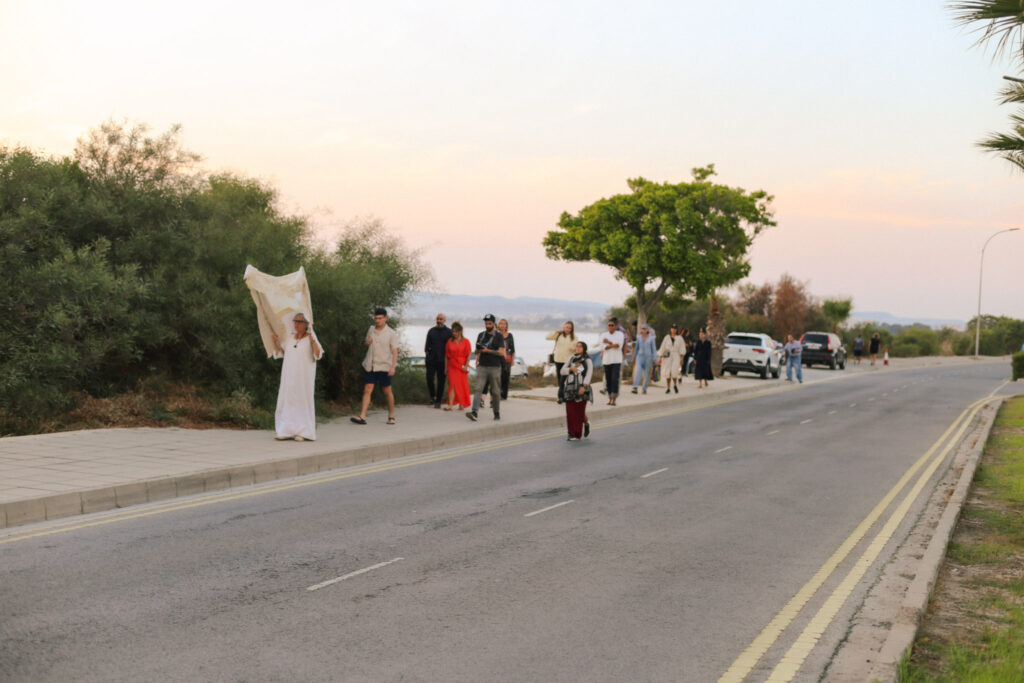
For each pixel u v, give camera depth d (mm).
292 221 17500
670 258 43406
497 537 7754
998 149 12195
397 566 6695
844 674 4609
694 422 18875
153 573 6285
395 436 13648
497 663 4758
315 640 5027
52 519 7957
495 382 16391
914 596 5906
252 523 8039
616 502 9578
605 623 5500
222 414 14008
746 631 5418
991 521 9070
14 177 13508
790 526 8562
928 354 80188
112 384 14211
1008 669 4547
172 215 15250
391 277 18781
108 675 4410
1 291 12680
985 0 9859
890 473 12195
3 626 5082
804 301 64438
